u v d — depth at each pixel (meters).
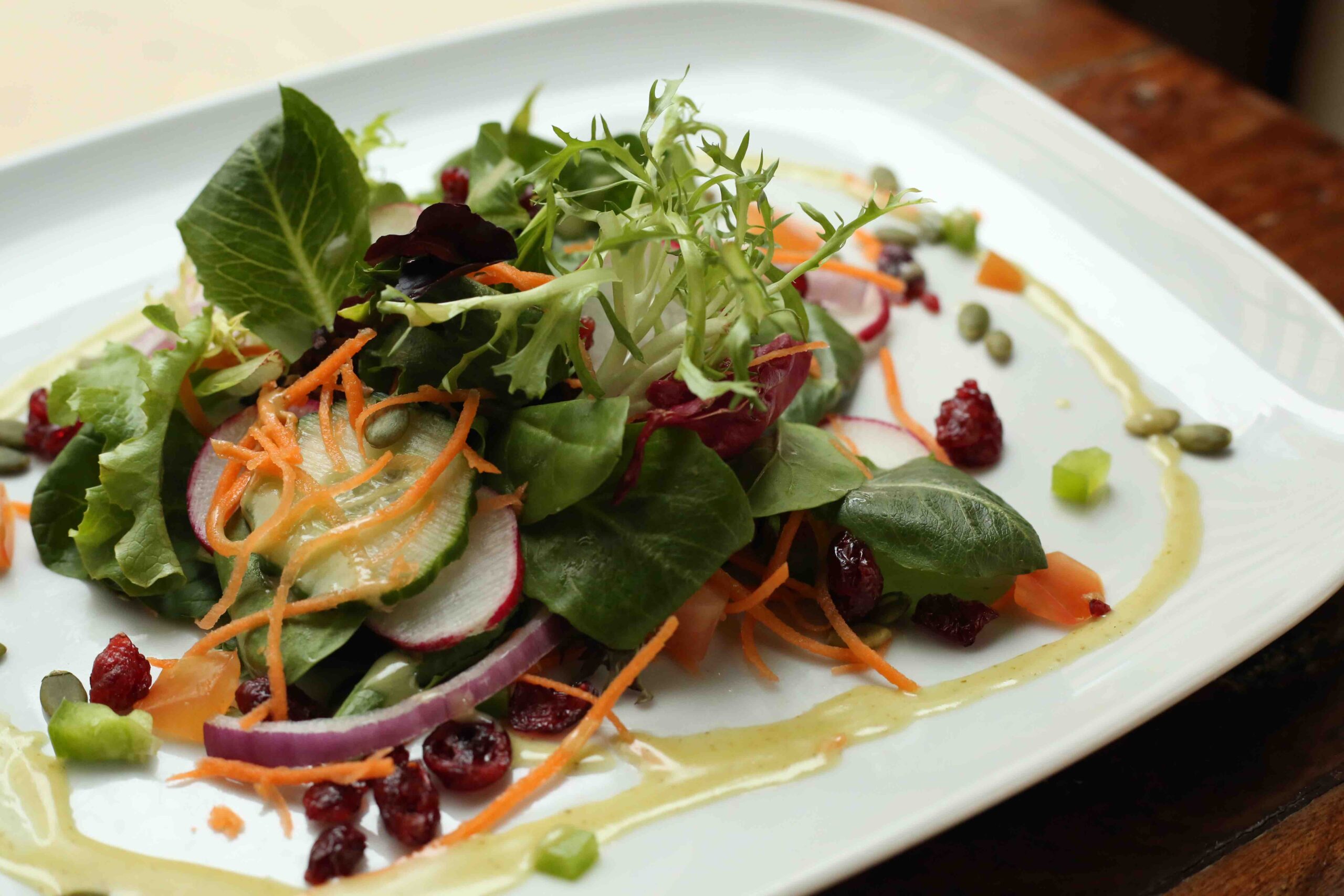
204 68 0.48
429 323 0.29
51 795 0.28
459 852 0.27
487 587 0.30
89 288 0.39
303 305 0.33
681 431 0.30
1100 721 0.28
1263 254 0.38
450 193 0.38
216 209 0.32
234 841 0.27
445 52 0.44
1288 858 0.28
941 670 0.31
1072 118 0.42
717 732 0.29
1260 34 0.63
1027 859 0.28
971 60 0.44
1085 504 0.34
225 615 0.31
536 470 0.30
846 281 0.39
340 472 0.30
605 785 0.28
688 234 0.30
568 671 0.30
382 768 0.28
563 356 0.31
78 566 0.32
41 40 0.48
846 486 0.32
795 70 0.46
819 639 0.31
